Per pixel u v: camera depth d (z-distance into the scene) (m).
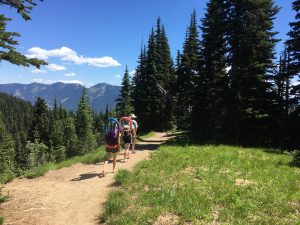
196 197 8.30
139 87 58.41
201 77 29.31
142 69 57.41
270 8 26.61
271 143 24.55
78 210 8.84
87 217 8.37
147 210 7.82
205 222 6.98
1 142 68.31
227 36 24.36
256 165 12.41
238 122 23.80
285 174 10.98
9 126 157.12
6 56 6.59
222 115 24.27
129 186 10.17
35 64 7.03
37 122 69.62
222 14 24.52
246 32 23.56
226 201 8.04
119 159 15.47
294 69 24.25
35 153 58.44
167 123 53.91
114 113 55.00
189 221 7.11
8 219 7.89
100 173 12.57
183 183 9.75
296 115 24.22
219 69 27.52
